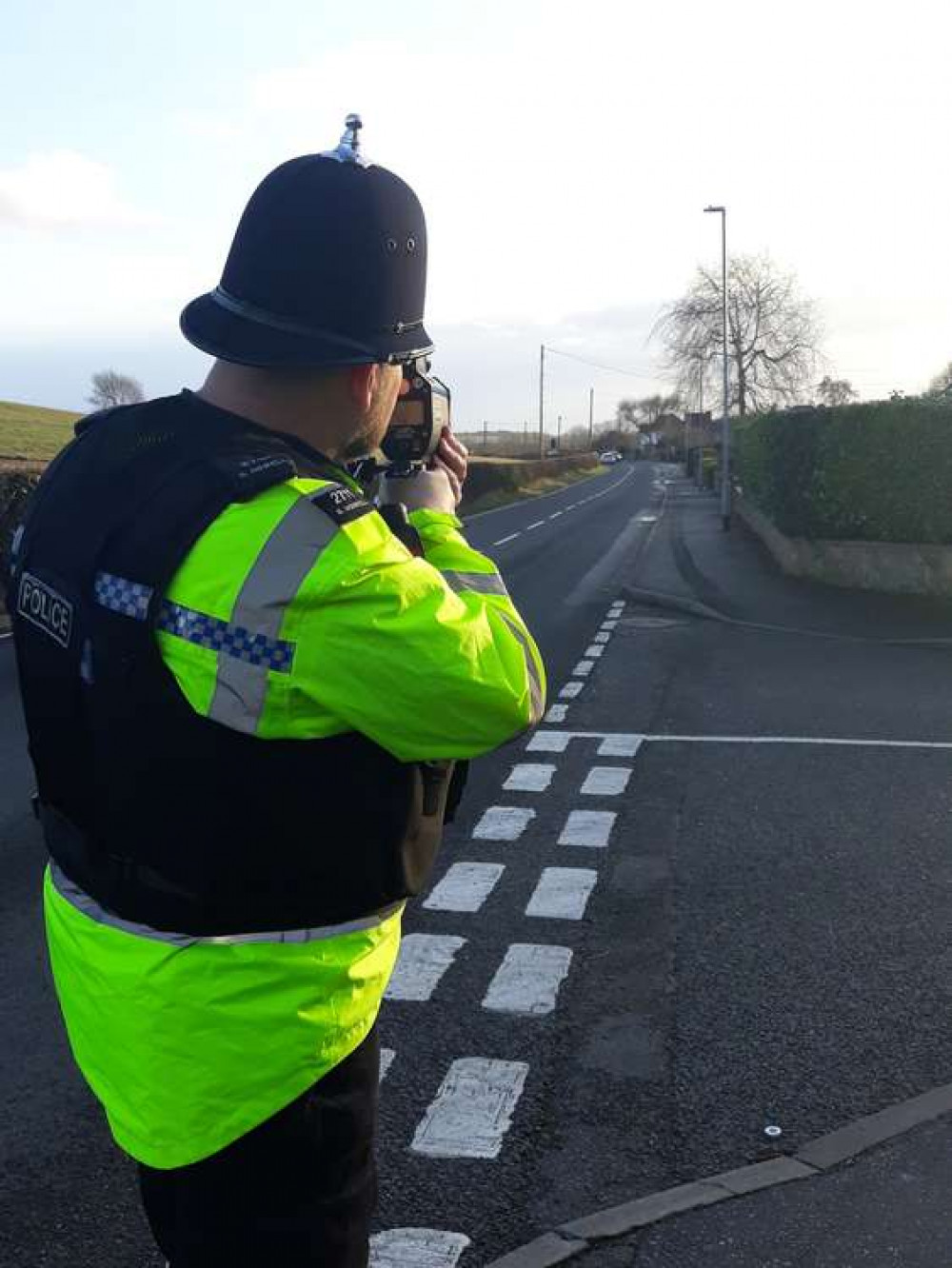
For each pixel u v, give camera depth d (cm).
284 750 137
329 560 133
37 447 3406
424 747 139
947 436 1398
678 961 430
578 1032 377
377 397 159
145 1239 281
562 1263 259
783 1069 351
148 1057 144
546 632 1349
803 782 671
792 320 5331
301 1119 150
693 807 628
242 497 136
